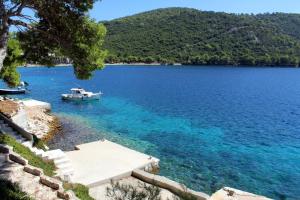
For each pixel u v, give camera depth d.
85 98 57.50
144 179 18.86
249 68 195.25
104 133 33.72
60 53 19.23
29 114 35.53
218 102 61.22
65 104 52.66
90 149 24.05
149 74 146.38
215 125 39.59
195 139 32.47
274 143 31.89
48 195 12.10
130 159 22.05
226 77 131.50
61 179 15.50
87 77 19.52
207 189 20.30
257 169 24.28
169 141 31.39
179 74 147.50
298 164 25.58
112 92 75.25
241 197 13.05
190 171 23.33
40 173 13.66
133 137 32.56
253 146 30.59
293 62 194.75
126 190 7.04
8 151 15.30
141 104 56.06
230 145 30.67
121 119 41.56
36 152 18.12
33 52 19.06
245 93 78.06
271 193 20.25
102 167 20.12
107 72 160.00
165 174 22.39
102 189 17.25
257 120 43.62
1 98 35.28
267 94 76.25
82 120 39.94
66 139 30.58
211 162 25.53
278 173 23.55
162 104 56.81
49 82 97.06
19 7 15.10
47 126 33.94
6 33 14.84
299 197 19.78
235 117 45.47
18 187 11.83
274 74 150.25
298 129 38.34
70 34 17.33
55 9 16.22
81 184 15.98
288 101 63.81
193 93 76.38
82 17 17.39
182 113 47.72
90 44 18.22
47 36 17.77
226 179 22.11
